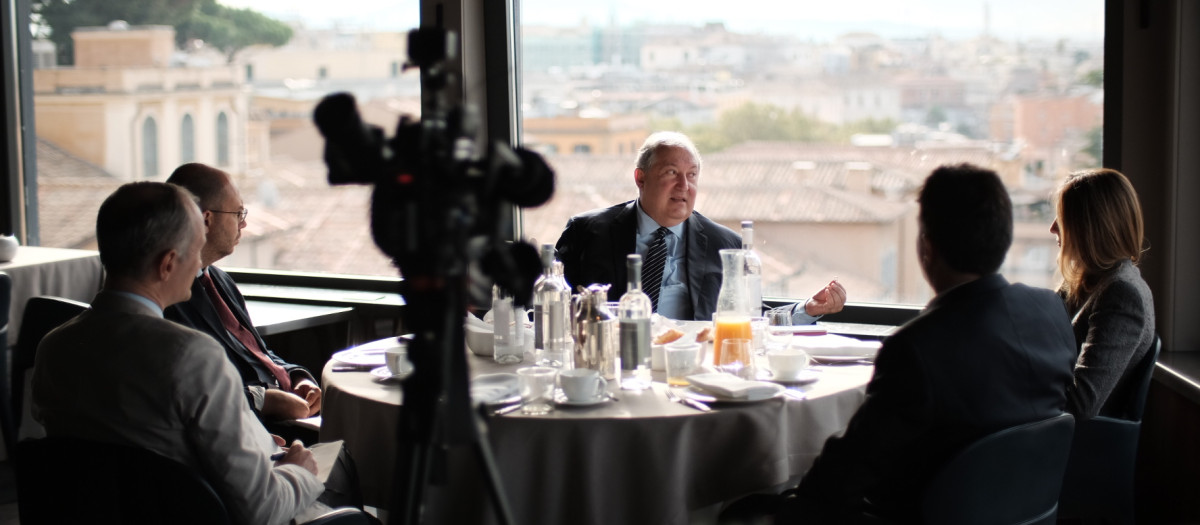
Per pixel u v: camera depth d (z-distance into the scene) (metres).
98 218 1.79
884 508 1.78
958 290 1.72
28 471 1.68
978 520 1.69
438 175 1.48
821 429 2.08
